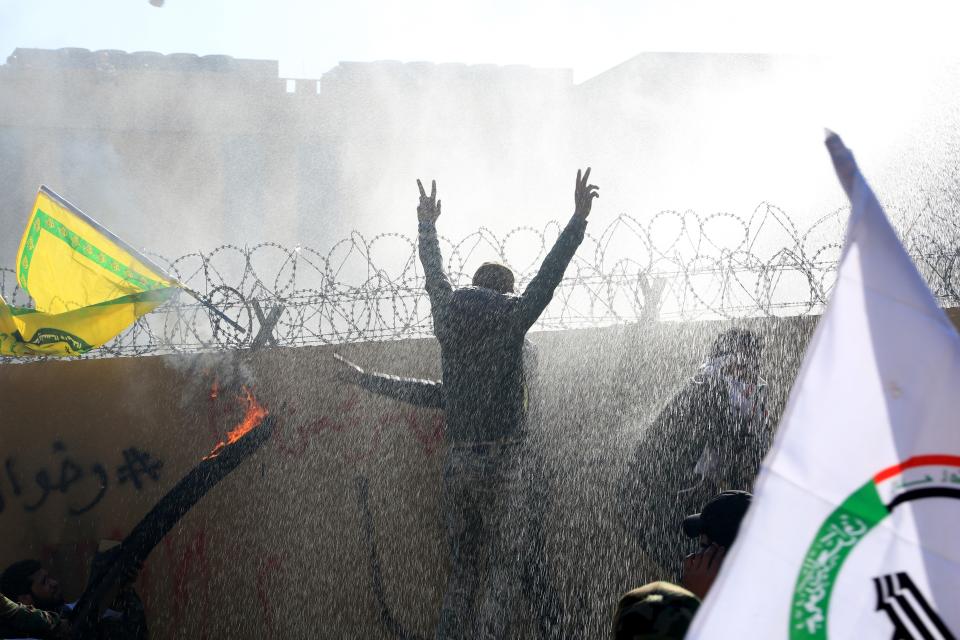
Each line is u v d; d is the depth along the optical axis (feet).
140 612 14.70
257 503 15.78
